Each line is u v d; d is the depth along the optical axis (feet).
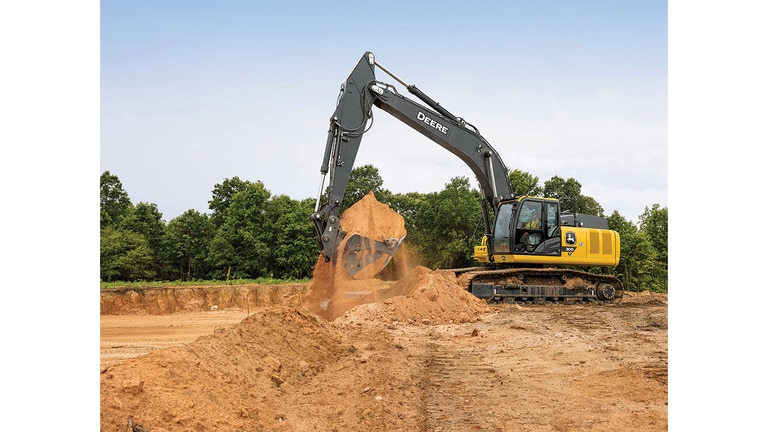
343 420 24.66
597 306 72.79
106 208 188.34
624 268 172.96
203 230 169.48
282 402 26.50
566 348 43.68
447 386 32.19
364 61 62.08
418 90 66.08
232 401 23.81
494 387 32.04
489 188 73.00
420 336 49.80
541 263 74.69
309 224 161.58
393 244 57.57
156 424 19.98
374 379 30.94
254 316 34.78
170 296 97.86
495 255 74.28
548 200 73.26
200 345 27.71
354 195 182.09
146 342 49.47
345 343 39.27
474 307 65.26
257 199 165.89
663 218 194.90
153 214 178.50
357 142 60.39
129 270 154.20
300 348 34.45
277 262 160.15
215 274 160.76
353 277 56.03
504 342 46.73
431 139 68.18
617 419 26.14
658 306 73.67
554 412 27.27
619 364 37.81
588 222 79.15
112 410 19.80
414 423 25.09
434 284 63.46
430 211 166.71
